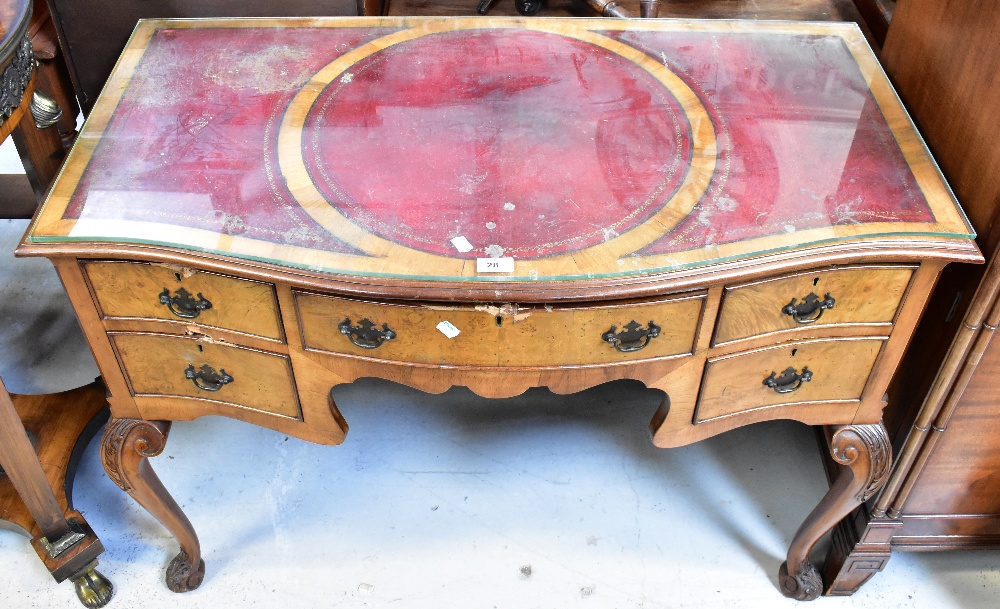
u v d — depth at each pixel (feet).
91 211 4.13
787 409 4.70
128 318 4.30
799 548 5.39
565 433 6.55
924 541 5.56
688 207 4.20
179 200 4.22
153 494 5.06
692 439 4.77
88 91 6.36
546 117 4.80
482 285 3.84
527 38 5.41
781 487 6.23
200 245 3.97
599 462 6.37
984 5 4.17
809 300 4.17
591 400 6.78
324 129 4.70
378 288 3.84
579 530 5.97
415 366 4.31
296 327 4.20
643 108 4.86
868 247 3.95
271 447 6.45
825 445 6.23
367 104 4.88
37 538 5.52
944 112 4.59
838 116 4.79
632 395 6.83
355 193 4.29
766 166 4.45
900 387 5.06
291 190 4.30
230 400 4.69
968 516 5.43
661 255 3.95
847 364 4.45
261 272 3.91
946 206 4.18
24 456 4.97
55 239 3.98
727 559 5.84
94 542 5.48
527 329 4.08
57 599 5.64
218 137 4.62
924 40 4.83
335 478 6.26
